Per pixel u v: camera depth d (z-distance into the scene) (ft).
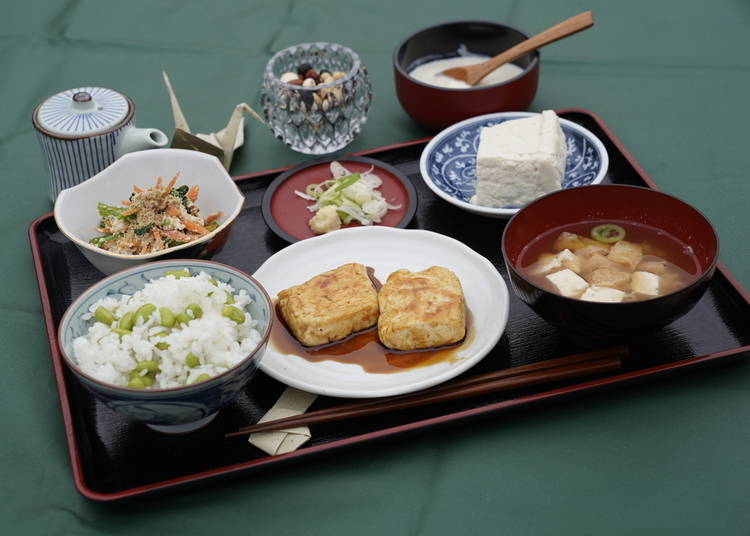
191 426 2.46
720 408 2.48
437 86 3.17
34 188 3.24
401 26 3.81
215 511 2.37
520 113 3.11
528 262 2.61
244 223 3.00
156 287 2.46
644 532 2.29
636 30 3.71
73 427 2.47
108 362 2.34
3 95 3.58
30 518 2.39
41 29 3.86
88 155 2.99
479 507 2.35
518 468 2.41
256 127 3.43
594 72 3.54
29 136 3.43
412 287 2.62
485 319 2.61
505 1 3.89
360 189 2.95
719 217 2.98
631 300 2.47
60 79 3.63
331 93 3.14
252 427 2.44
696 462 2.39
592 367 2.49
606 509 2.33
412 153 3.19
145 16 3.91
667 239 2.62
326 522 2.35
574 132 3.07
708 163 3.17
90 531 2.36
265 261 2.83
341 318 2.56
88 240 2.84
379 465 2.43
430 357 2.55
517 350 2.59
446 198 2.88
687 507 2.32
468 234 2.92
